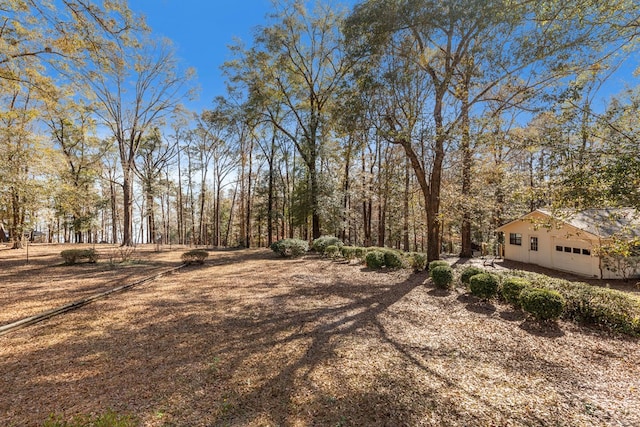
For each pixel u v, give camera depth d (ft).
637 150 11.04
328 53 52.60
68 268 35.37
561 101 15.56
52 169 38.19
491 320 17.48
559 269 41.09
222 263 42.01
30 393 10.08
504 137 17.84
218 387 10.57
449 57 29.01
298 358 12.85
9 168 33.53
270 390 10.39
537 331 15.80
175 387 10.54
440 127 27.04
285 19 49.85
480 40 25.68
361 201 66.59
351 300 22.02
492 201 40.63
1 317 17.52
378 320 17.72
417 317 18.20
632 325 15.06
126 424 6.95
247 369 11.89
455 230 65.77
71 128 64.34
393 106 30.55
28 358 12.76
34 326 16.63
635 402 9.56
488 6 21.95
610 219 13.29
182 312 19.34
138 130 62.03
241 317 18.37
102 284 26.81
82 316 18.44
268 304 21.16
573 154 12.57
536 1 18.29
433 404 9.51
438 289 24.54
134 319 17.94
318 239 51.21
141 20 22.91
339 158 60.39
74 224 70.85
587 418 8.77
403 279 28.63
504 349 13.67
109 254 49.98
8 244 61.87
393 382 10.86
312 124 52.60
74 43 22.94
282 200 86.63
